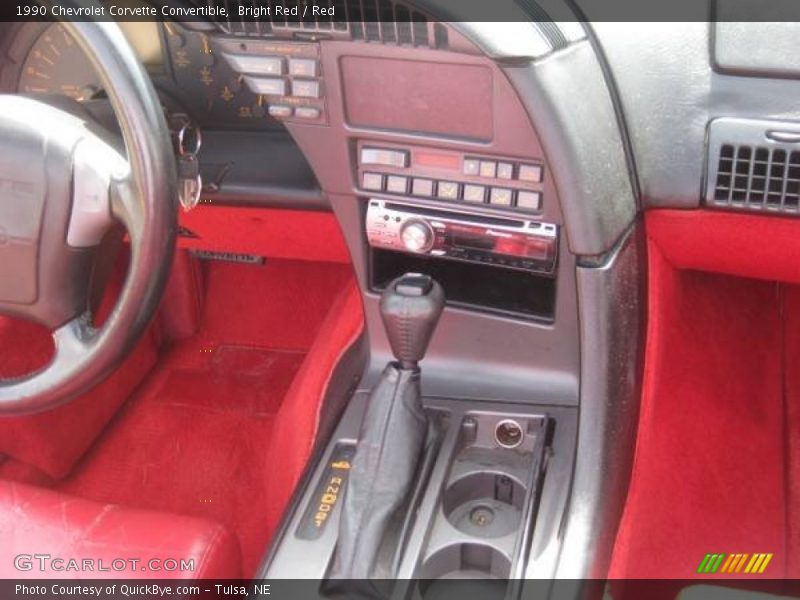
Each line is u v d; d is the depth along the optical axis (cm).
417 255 145
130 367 215
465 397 147
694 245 146
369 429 132
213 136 178
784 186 128
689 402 174
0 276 120
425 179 134
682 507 165
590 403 131
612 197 123
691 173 132
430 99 126
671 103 127
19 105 113
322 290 228
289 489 151
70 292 120
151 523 120
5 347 175
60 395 124
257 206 178
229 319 231
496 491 138
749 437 174
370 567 121
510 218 133
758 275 154
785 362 184
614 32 120
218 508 192
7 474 194
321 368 165
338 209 143
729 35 121
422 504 132
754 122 125
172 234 112
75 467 202
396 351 132
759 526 164
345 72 127
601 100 120
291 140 177
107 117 145
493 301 144
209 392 218
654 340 151
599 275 126
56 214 114
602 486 129
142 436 209
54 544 117
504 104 122
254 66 130
